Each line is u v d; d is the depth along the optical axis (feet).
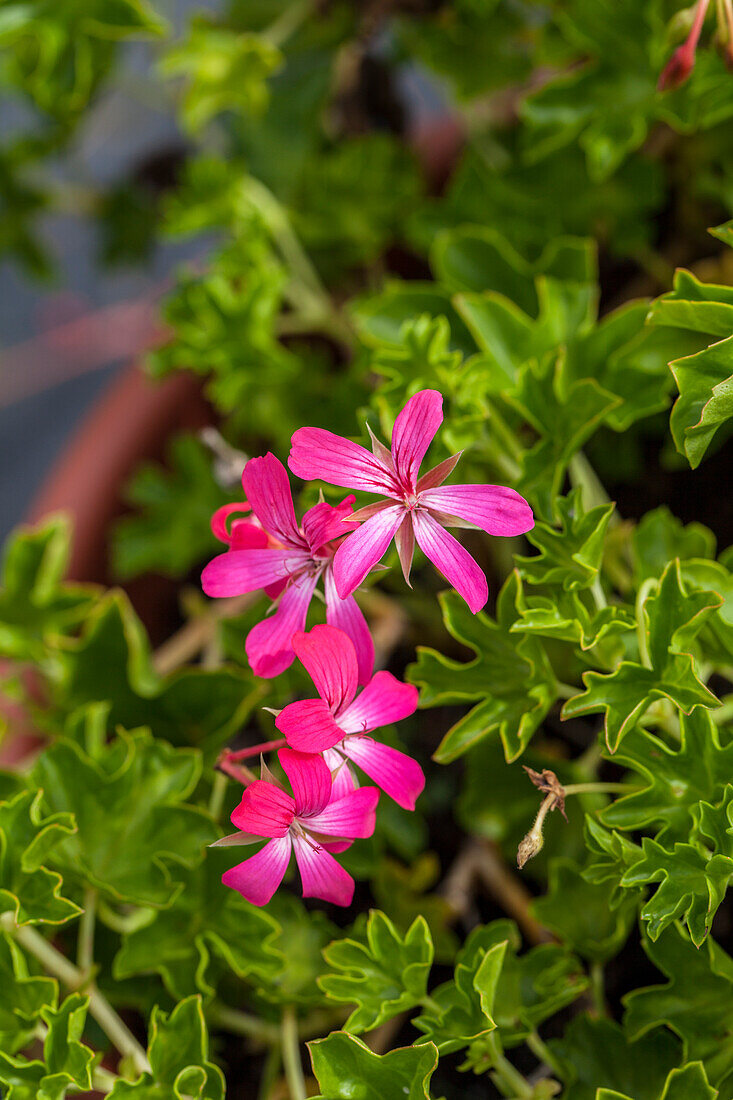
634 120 2.27
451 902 2.34
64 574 2.63
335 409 2.47
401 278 2.83
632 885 1.94
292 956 2.19
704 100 2.23
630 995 2.06
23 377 4.35
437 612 2.49
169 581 2.70
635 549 2.19
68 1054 2.00
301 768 1.84
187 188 2.59
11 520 4.22
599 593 2.02
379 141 2.61
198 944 2.12
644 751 1.98
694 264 2.63
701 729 1.96
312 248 2.70
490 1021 1.97
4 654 2.37
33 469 4.30
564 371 2.17
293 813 1.86
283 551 1.89
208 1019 2.23
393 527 1.84
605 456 2.52
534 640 2.05
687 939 2.03
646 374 2.17
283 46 2.67
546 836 2.29
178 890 2.11
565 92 2.30
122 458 2.69
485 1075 2.32
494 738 2.28
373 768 1.90
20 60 2.65
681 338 2.17
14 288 4.41
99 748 2.23
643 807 1.98
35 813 2.07
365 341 2.33
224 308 2.45
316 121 2.66
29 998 2.04
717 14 2.09
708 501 2.53
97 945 2.24
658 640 1.97
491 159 2.65
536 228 2.53
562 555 2.03
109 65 2.62
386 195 2.62
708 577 2.06
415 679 2.09
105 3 2.33
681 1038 2.08
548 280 2.24
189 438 2.62
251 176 2.68
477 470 2.17
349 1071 1.94
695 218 2.62
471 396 2.12
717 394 1.89
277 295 2.48
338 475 1.84
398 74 2.93
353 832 1.88
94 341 4.29
